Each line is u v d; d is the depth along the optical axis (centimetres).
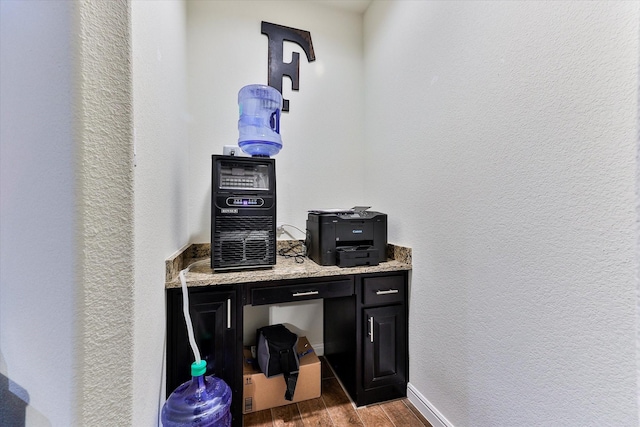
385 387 152
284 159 191
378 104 187
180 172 143
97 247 53
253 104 165
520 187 93
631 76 66
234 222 133
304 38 194
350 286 146
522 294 92
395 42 167
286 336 159
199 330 124
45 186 50
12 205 51
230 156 133
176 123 134
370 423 137
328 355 192
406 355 155
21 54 50
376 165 190
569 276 79
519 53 93
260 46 184
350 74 205
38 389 51
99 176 53
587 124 75
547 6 84
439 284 131
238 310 130
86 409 51
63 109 49
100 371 53
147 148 88
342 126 203
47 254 50
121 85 57
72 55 49
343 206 203
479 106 109
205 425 107
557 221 82
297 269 143
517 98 94
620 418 68
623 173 67
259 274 132
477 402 110
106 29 55
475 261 111
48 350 50
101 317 54
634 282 65
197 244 167
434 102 135
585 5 75
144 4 88
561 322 81
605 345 71
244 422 137
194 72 171
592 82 73
